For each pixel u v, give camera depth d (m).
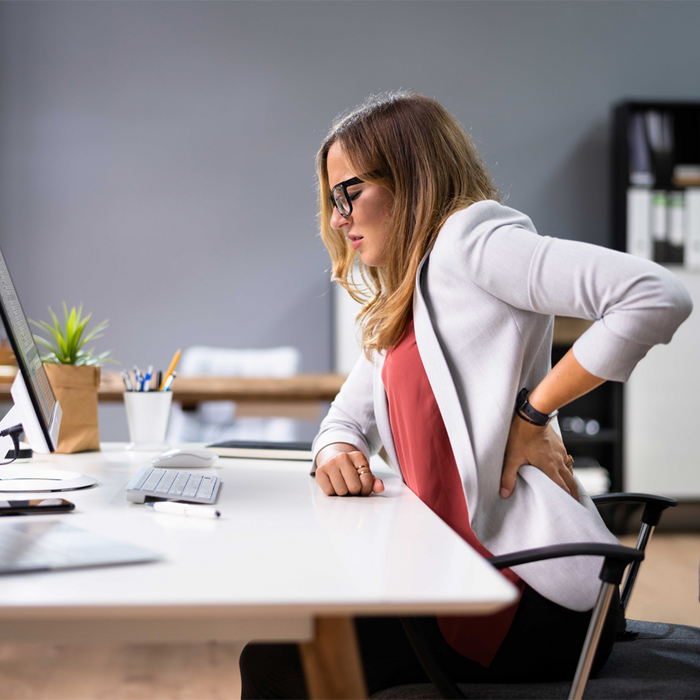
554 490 0.92
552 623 0.87
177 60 4.48
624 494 1.11
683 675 0.88
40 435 1.21
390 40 4.54
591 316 0.87
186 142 4.49
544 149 4.55
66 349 1.48
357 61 4.54
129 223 4.46
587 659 0.74
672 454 3.97
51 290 4.41
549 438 0.97
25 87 4.39
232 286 4.51
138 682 1.93
